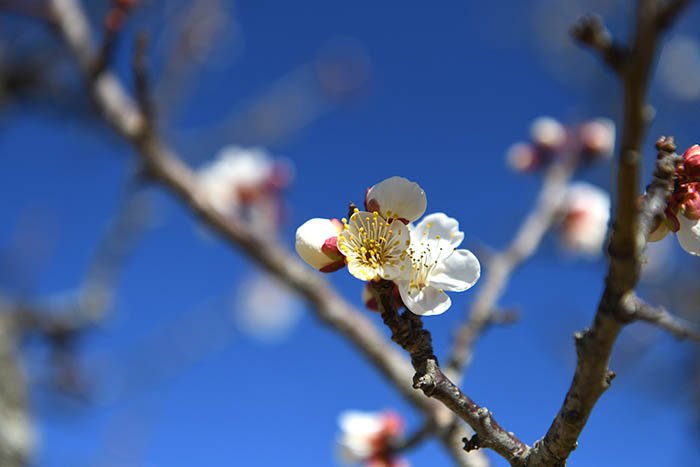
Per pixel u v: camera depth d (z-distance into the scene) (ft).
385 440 1.73
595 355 1.09
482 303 1.59
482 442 1.16
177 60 2.53
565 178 2.02
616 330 1.08
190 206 1.99
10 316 2.87
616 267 1.06
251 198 2.42
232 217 1.95
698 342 1.07
